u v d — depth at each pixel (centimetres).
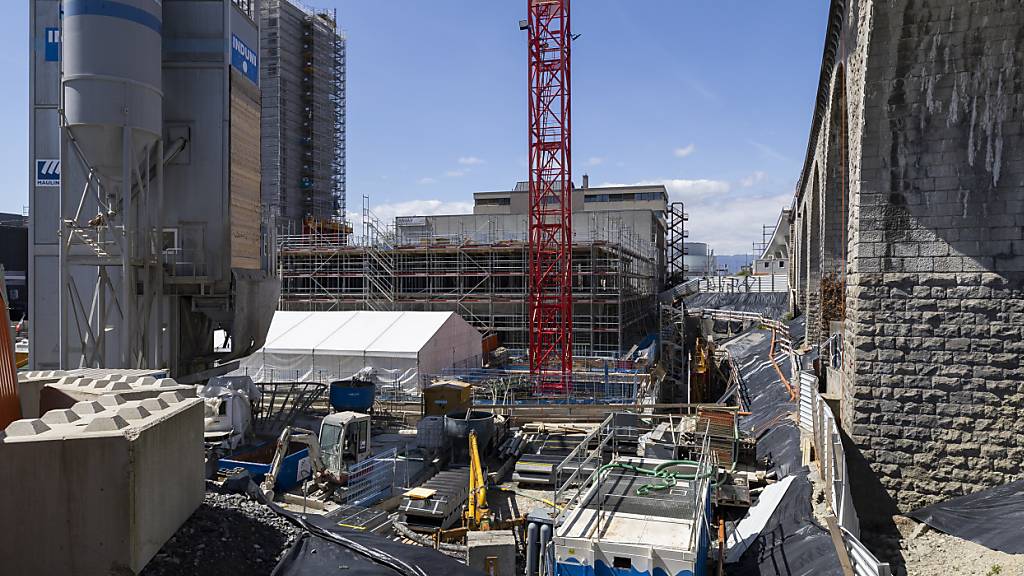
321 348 3459
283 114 6812
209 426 2100
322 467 1728
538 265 4378
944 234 1519
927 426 1543
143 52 1917
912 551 1369
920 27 1480
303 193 7181
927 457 1545
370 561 555
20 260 6156
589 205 8381
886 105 1529
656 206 8244
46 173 2153
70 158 2094
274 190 6700
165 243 2156
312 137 7212
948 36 1473
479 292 5244
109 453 452
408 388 3312
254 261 2370
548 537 1092
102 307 1944
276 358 3500
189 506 566
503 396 3272
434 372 3569
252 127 2362
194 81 2166
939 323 1529
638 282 6075
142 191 1959
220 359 2348
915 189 1532
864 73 1538
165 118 2161
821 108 2980
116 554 452
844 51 1947
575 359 4444
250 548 555
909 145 1527
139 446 463
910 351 1550
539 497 1928
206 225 2166
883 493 1570
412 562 559
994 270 1489
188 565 495
